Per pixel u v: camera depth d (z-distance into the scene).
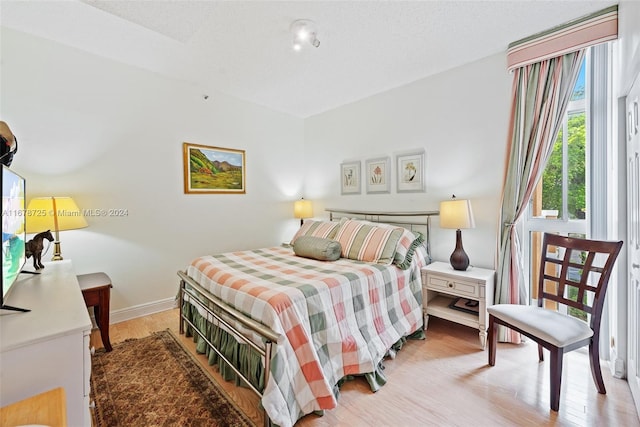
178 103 3.17
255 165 3.87
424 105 3.01
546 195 2.42
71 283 1.52
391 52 2.49
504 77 2.46
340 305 1.89
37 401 0.88
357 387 1.83
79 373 1.03
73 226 2.31
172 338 2.48
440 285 2.49
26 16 2.10
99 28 2.24
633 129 1.66
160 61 2.74
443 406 1.66
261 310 1.57
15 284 1.49
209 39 2.33
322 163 4.14
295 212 4.11
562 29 2.07
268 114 3.98
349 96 3.55
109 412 1.61
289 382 1.46
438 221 2.94
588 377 1.90
